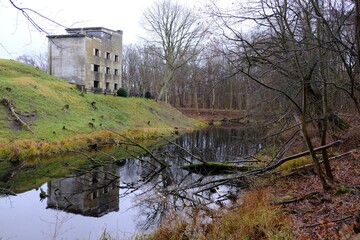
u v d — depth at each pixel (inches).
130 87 2790.4
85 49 1665.8
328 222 247.8
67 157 792.9
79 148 879.7
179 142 1150.3
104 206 444.8
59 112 1073.5
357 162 429.1
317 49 312.2
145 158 814.5
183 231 272.7
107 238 316.8
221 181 498.9
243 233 243.9
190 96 2433.6
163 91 1945.1
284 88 420.5
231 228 260.8
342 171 402.3
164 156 843.4
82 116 1150.3
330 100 468.1
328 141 550.6
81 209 431.8
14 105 948.6
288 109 484.7
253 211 274.1
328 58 333.7
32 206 441.7
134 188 535.8
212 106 2160.4
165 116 1712.6
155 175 622.8
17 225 365.7
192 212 337.1
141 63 2896.2
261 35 406.3
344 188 320.2
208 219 312.7
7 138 780.0
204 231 268.8
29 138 820.0
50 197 488.7
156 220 372.2
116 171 680.4
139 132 1233.4
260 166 564.4
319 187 357.7
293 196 346.9
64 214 410.0
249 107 728.3
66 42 1676.9
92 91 1619.1
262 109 609.6
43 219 387.9
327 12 295.1
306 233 235.1
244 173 492.1
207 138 1277.1
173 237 266.5
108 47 1908.2
